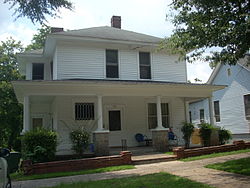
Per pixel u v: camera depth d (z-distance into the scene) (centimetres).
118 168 1055
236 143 1480
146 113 1780
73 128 1553
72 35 1548
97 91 1358
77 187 730
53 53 1738
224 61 1041
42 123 1877
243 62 2266
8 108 2677
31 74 1897
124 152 1161
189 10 1043
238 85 2377
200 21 1002
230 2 970
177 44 1071
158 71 1800
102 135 1330
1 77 2842
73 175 973
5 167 676
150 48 1783
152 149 1487
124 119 1712
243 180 739
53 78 1723
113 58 1698
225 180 752
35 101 1767
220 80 2609
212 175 834
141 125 1753
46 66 1927
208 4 967
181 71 1878
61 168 1059
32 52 1912
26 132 1184
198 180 771
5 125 2750
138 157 1261
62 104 1559
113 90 1393
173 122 1841
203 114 2900
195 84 1562
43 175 976
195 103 3042
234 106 2420
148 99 1800
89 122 1594
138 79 1731
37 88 1254
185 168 1001
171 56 1859
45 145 1148
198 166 1024
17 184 856
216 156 1254
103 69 1648
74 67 1584
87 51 1630
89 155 1298
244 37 876
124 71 1703
